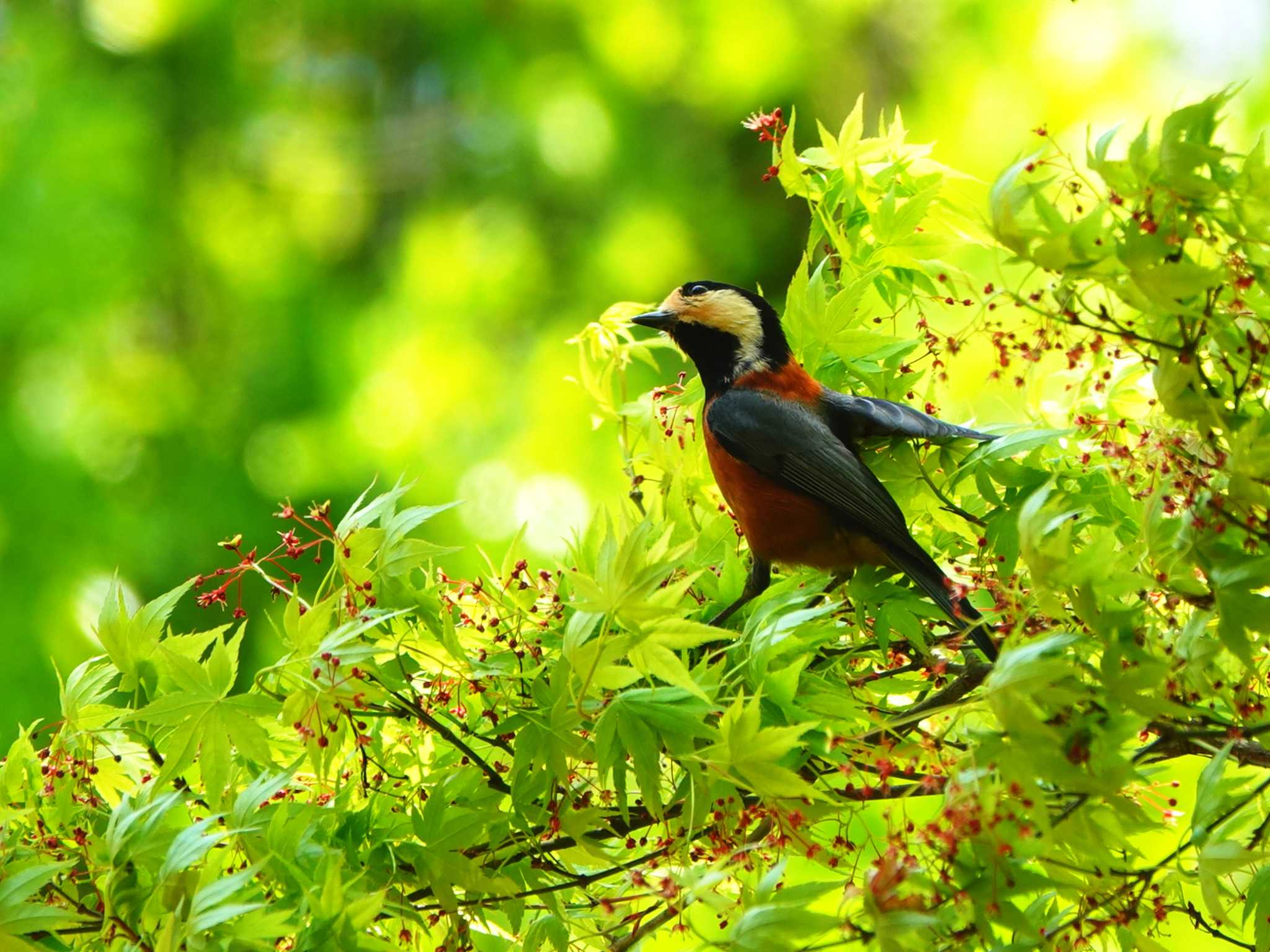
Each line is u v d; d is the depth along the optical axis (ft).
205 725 20.39
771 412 26.81
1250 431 17.84
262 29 82.07
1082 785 16.31
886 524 24.53
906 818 18.16
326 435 71.41
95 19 78.64
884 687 23.16
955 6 75.31
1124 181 17.70
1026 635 19.76
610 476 66.95
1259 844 19.57
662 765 21.88
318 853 19.66
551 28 80.64
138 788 22.59
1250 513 18.04
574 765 21.25
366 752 22.29
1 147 72.79
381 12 81.92
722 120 79.92
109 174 72.95
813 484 25.66
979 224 22.85
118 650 21.52
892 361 26.63
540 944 21.71
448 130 84.58
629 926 22.34
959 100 72.54
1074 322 18.51
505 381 72.90
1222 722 18.72
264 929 17.54
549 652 21.34
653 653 18.80
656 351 62.34
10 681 64.39
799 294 26.23
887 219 24.73
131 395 74.08
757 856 20.25
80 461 70.13
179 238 77.36
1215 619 18.78
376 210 84.17
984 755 16.67
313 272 81.05
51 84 74.54
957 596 21.67
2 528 67.15
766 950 16.47
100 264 71.77
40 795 20.97
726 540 26.78
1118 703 16.78
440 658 21.88
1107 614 17.10
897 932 15.89
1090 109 69.15
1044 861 18.85
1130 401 24.71
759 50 76.84
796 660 20.88
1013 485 23.38
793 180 25.99
